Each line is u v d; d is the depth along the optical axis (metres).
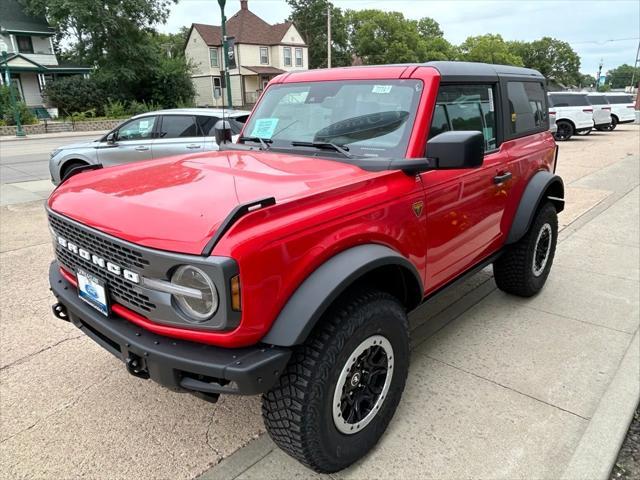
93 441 2.63
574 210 7.55
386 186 2.46
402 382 2.60
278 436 2.18
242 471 2.43
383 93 2.88
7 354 3.49
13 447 2.58
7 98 27.92
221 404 2.95
